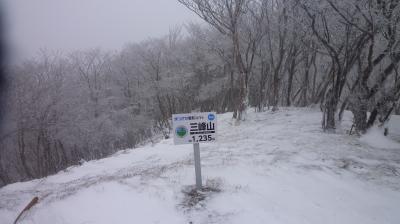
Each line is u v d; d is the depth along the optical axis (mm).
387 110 12117
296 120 16984
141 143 23984
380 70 12211
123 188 7074
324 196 6945
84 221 5715
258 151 10648
